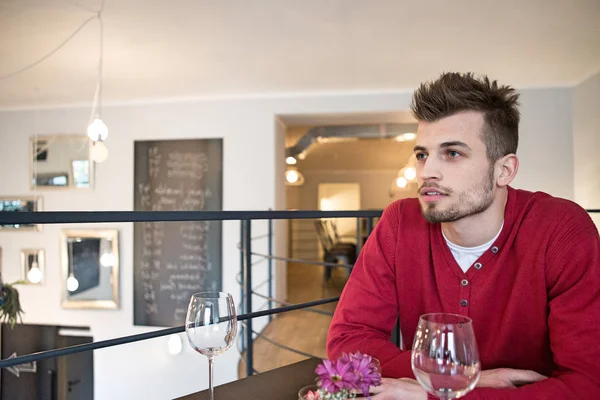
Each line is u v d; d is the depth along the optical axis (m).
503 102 0.78
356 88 4.17
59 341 4.69
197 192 4.49
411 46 3.04
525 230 0.82
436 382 0.54
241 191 4.43
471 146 0.76
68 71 3.57
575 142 3.91
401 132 5.07
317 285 6.90
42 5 2.36
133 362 4.57
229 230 4.45
